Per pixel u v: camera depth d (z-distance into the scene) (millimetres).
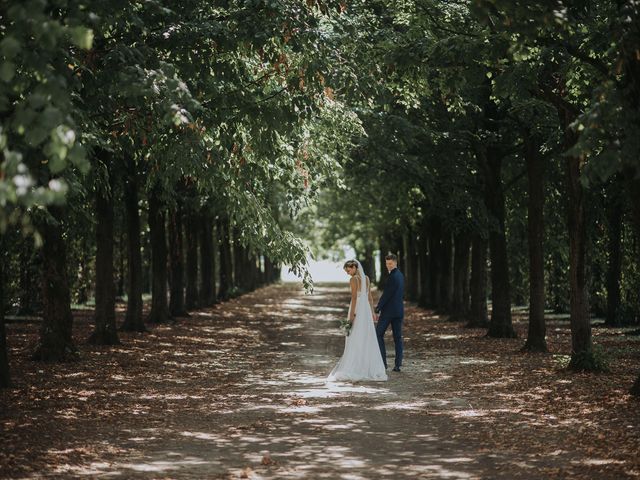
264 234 14422
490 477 6988
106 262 19922
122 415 10164
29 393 11602
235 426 9523
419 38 14297
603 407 10375
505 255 23656
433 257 38656
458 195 23422
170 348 19828
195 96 11805
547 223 29250
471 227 23453
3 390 11719
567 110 14328
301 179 17484
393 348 20750
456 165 23891
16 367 14766
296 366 16562
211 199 24812
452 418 10031
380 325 15320
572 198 14750
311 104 12156
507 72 12219
